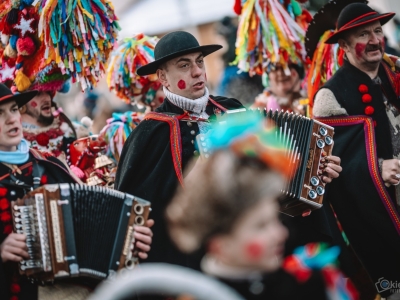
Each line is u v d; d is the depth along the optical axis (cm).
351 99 644
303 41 780
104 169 675
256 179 311
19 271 456
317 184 564
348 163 631
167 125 580
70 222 450
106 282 459
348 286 358
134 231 468
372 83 648
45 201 447
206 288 309
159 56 586
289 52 778
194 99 582
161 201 561
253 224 313
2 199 472
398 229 621
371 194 623
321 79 736
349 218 639
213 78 1257
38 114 680
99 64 651
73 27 626
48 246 445
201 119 582
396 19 1156
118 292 310
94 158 690
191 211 313
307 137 563
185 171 566
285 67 789
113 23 652
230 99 605
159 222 559
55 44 629
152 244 555
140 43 734
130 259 466
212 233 314
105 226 461
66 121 705
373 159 625
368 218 627
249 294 330
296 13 786
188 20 1277
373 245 639
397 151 646
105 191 464
